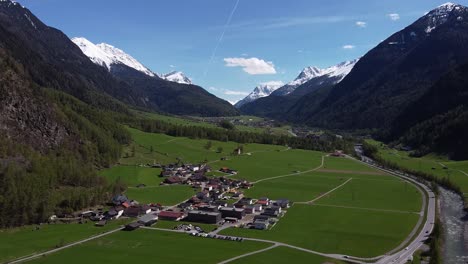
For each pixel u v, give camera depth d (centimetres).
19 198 19462
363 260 15850
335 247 17200
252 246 17188
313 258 15950
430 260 15562
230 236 18438
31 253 16112
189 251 16538
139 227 19625
